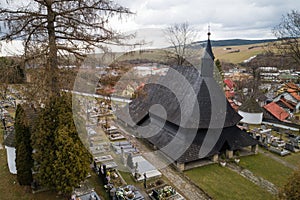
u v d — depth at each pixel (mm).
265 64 49625
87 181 15125
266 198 14211
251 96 42156
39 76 11180
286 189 10805
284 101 43344
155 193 13609
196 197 14148
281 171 17719
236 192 14758
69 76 11711
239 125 29125
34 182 13930
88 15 11836
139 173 16000
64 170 11578
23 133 13117
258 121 30750
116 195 13156
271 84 55531
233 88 53906
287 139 25344
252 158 19875
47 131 11766
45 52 11242
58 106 11797
